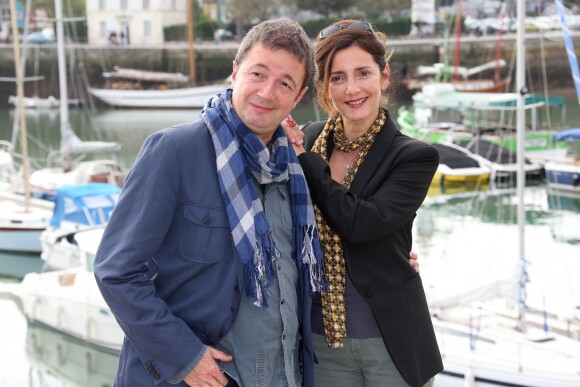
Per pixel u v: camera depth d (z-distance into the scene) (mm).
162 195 2162
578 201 18312
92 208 12516
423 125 23891
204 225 2205
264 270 2229
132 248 2127
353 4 44094
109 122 33000
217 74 44969
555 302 7668
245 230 2193
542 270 11484
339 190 2521
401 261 2660
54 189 15633
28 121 34312
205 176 2223
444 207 17828
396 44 42406
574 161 20453
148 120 33625
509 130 22844
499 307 7559
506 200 18594
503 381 6305
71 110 37406
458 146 21562
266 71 2230
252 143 2254
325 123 2881
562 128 23516
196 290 2229
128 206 2174
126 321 2133
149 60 44750
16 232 13375
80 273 9320
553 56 36719
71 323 8820
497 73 31500
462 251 13289
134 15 44469
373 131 2662
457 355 6496
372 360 2674
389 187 2580
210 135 2273
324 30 2664
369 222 2488
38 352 9016
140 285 2133
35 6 42812
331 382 2750
